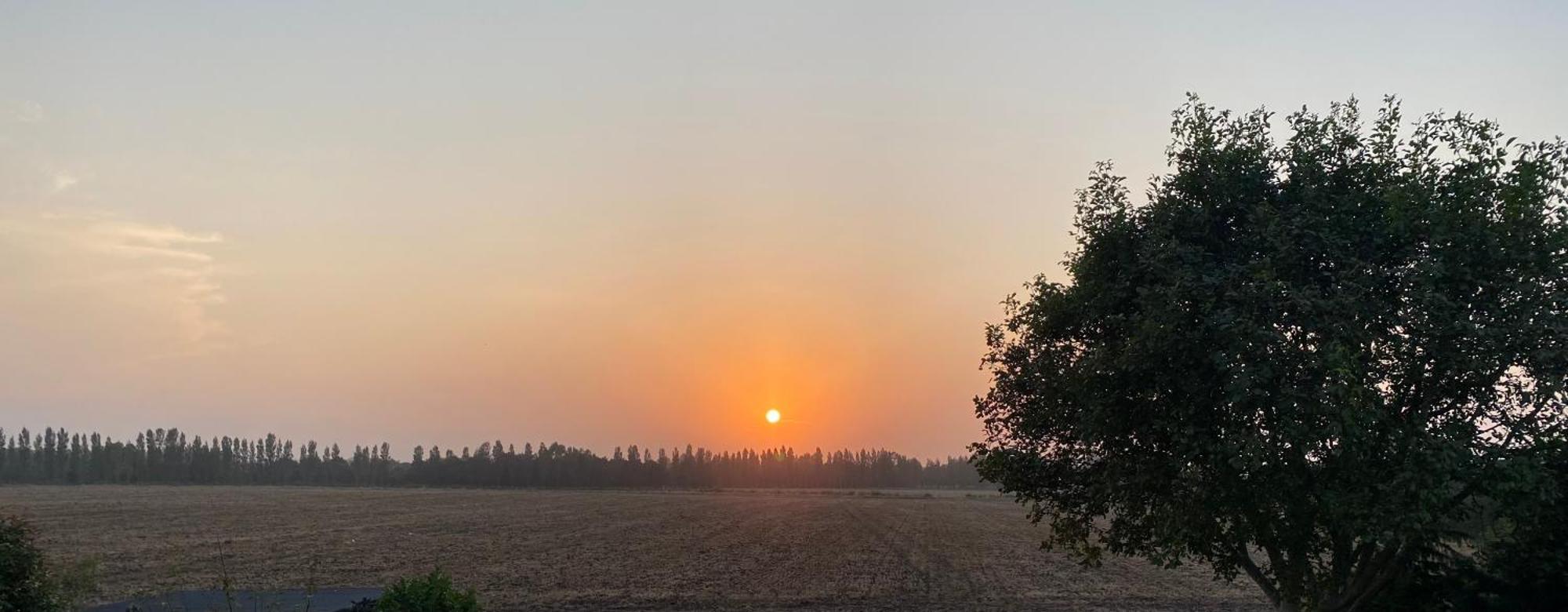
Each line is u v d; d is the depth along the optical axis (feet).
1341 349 29.71
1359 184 36.24
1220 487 34.37
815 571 134.51
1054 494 45.60
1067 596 107.65
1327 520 34.91
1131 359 34.53
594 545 180.96
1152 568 135.74
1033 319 43.06
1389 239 34.58
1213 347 32.71
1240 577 123.13
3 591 43.29
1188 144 39.09
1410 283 32.81
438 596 44.34
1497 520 35.14
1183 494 35.12
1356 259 33.06
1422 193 33.63
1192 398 34.12
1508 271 33.12
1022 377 43.06
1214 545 42.22
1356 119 37.70
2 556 43.70
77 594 52.60
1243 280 33.47
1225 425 33.76
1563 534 33.91
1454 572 36.99
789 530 231.09
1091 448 41.06
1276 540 38.11
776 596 107.34
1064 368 40.63
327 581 119.65
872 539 201.36
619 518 287.28
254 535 200.54
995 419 46.21
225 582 54.95
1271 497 34.14
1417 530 31.09
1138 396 36.29
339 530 218.59
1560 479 32.45
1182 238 37.45
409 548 172.96
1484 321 32.86
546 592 110.11
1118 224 38.93
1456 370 32.32
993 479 46.34
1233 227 38.22
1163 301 33.91
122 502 346.54
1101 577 125.18
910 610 97.04
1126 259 39.01
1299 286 33.86
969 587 116.16
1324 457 33.60
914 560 151.74
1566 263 32.60
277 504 359.66
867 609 97.60
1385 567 37.29
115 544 173.88
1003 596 107.86
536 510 335.06
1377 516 30.76
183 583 115.03
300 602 93.56
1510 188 33.14
